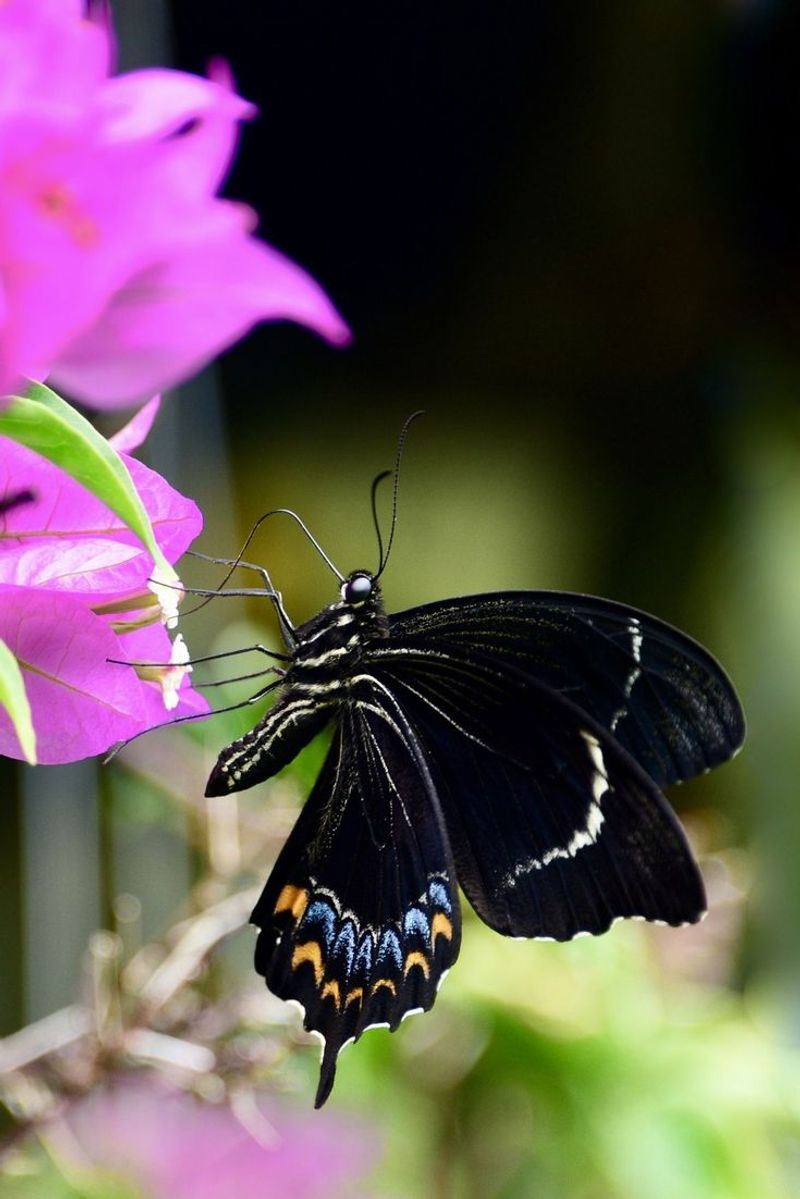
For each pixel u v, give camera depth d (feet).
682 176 3.51
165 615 1.69
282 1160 2.06
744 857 2.73
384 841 1.89
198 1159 2.03
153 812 2.07
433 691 1.89
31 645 1.66
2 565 1.66
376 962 1.88
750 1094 2.13
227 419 3.34
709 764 1.87
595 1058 2.12
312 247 3.50
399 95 3.40
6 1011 2.45
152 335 1.63
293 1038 1.93
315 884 1.88
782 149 3.38
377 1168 2.10
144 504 1.66
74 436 1.58
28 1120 1.90
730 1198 2.10
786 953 2.98
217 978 1.98
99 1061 1.91
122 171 1.59
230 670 2.05
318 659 1.88
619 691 1.88
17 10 1.60
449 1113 2.13
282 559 3.23
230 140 1.63
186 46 3.09
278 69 3.26
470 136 3.49
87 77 1.60
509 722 1.87
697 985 2.20
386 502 3.48
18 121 1.58
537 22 3.39
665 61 3.39
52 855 2.30
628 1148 2.10
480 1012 2.11
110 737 1.67
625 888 1.85
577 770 1.85
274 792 2.04
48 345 1.56
